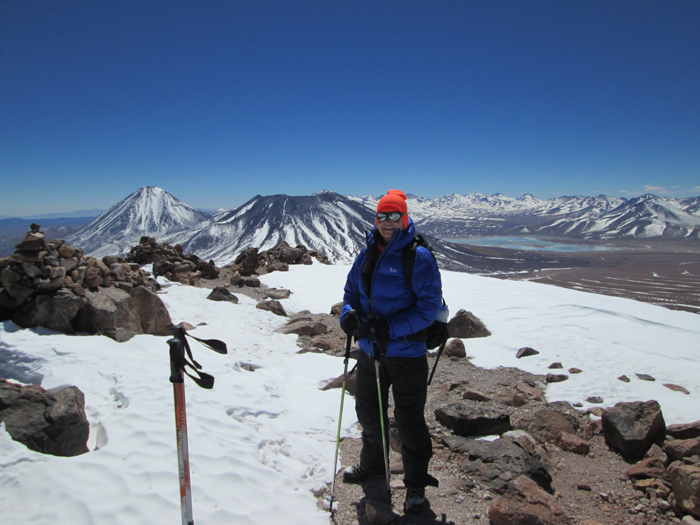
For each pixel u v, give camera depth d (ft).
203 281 43.88
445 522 8.42
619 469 11.14
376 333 8.34
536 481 9.95
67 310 17.06
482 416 12.76
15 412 9.31
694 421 13.82
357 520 8.46
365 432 9.70
